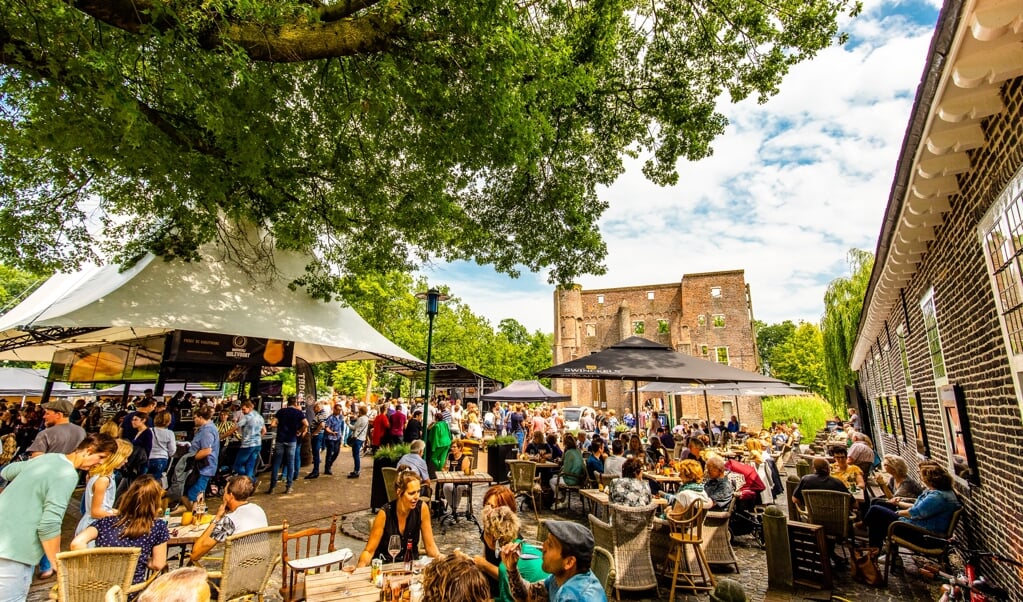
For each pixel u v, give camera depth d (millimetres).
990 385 4570
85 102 4691
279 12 4617
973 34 2732
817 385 53656
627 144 10719
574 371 9016
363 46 5145
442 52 5516
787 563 5797
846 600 5469
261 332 10336
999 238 3889
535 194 11219
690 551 6188
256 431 9812
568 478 9539
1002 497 4520
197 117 5887
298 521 8086
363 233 9945
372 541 4223
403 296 30344
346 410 20859
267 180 7984
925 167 4320
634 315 43812
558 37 7000
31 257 7754
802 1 7949
